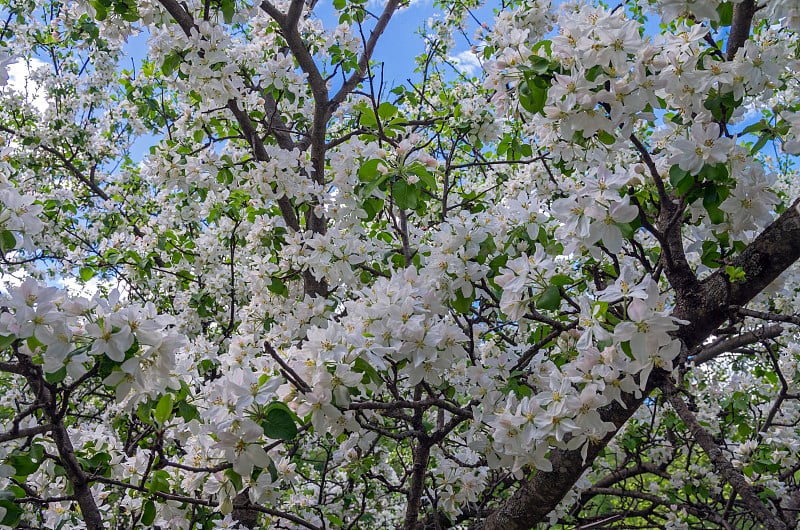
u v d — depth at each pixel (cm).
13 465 239
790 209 241
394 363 262
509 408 248
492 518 303
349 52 553
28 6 742
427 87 676
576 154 271
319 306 387
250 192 453
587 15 222
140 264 539
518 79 239
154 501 283
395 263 442
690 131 242
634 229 242
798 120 255
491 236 296
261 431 200
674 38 237
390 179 318
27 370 222
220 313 559
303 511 405
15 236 225
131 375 207
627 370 207
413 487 347
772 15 246
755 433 465
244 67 495
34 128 732
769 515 215
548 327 336
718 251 275
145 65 650
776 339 520
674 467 575
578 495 430
